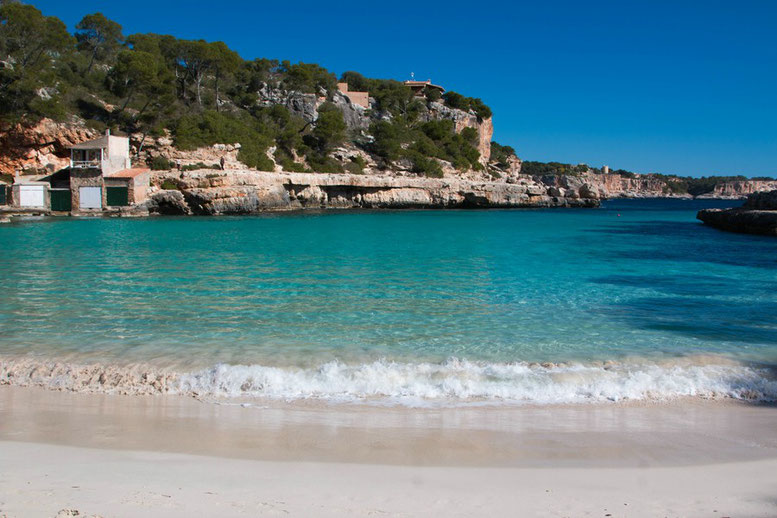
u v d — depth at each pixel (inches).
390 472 224.5
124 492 198.2
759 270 887.7
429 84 5167.3
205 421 284.0
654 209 4493.1
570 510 190.7
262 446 251.4
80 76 2753.4
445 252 1100.5
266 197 2484.0
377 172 3348.9
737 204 6697.8
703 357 411.8
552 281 762.8
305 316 541.0
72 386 338.6
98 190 2167.8
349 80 4950.8
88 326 491.8
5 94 2247.8
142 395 326.0
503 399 327.0
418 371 369.7
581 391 338.0
